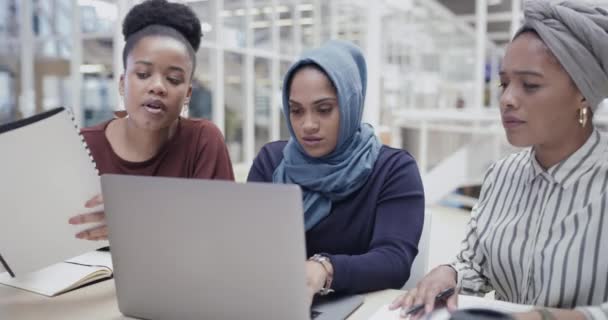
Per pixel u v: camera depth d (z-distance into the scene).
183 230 0.81
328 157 1.28
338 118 1.21
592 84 0.93
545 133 0.97
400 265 1.11
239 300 0.80
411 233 1.18
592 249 0.95
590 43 0.90
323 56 1.20
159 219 0.82
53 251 1.05
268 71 7.26
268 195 0.73
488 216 1.17
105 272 1.16
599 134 1.02
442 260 3.32
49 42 6.49
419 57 9.41
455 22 9.91
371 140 1.32
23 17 6.57
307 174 1.28
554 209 1.02
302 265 0.75
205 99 6.44
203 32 1.44
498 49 10.40
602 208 0.96
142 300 0.90
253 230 0.76
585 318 0.82
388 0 7.20
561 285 0.97
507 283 1.10
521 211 1.09
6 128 0.96
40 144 1.00
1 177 0.96
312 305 0.97
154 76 1.28
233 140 6.95
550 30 0.92
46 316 0.95
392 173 1.27
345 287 1.02
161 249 0.84
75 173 1.05
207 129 1.54
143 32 1.29
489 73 9.95
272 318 0.79
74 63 6.11
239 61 6.77
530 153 1.14
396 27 8.23
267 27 7.11
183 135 1.50
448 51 10.52
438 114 4.76
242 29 6.69
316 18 7.48
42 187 1.01
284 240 0.74
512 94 0.97
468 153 5.11
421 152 5.43
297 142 1.30
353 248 1.29
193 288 0.83
